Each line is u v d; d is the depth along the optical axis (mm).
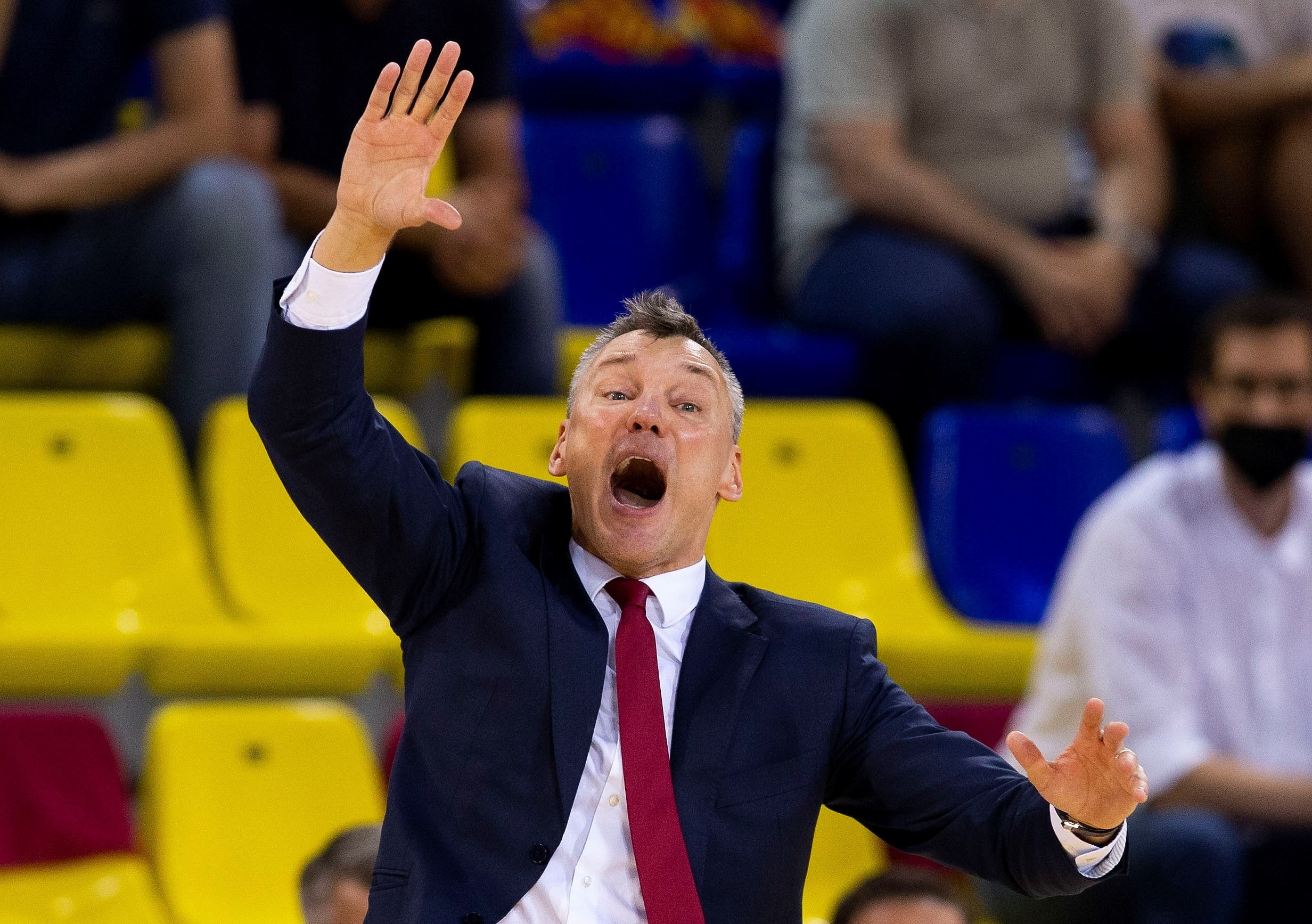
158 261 12180
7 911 9664
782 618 5688
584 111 16750
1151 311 15336
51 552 11273
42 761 10047
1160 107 16469
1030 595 13203
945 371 14109
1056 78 15203
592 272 15914
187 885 10109
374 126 5152
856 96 14719
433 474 5543
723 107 17234
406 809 5250
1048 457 13719
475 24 13680
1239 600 11727
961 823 5367
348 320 5188
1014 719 11867
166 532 11562
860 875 11398
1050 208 15055
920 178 14547
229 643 11094
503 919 5145
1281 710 11641
